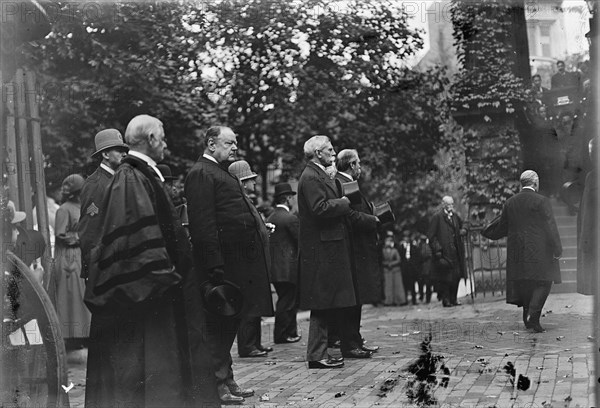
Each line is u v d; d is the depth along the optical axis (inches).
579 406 199.8
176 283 180.4
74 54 472.4
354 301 289.7
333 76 605.9
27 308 193.3
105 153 256.8
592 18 227.5
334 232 291.7
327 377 268.7
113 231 180.9
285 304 399.2
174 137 556.4
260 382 267.1
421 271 703.1
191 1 522.3
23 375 192.7
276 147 647.1
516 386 227.3
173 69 526.0
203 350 191.0
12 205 235.1
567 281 475.5
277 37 573.0
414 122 640.4
